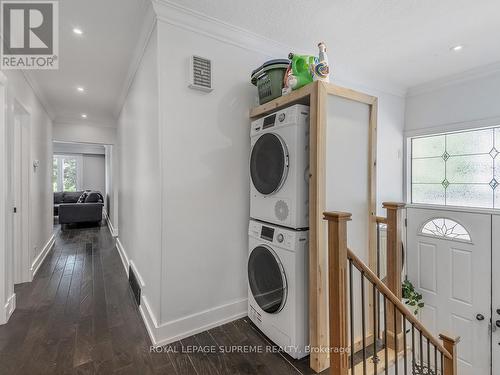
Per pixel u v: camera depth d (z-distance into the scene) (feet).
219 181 6.95
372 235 6.28
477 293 9.69
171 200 6.23
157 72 6.07
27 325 6.87
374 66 9.55
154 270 6.45
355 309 6.09
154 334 6.08
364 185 6.18
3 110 6.95
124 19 6.68
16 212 9.78
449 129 10.53
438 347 5.72
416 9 6.41
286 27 7.10
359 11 6.49
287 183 5.60
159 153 6.08
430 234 11.03
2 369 5.23
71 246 15.67
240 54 7.30
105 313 7.54
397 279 6.43
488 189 9.77
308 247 5.49
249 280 6.89
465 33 7.47
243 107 7.36
